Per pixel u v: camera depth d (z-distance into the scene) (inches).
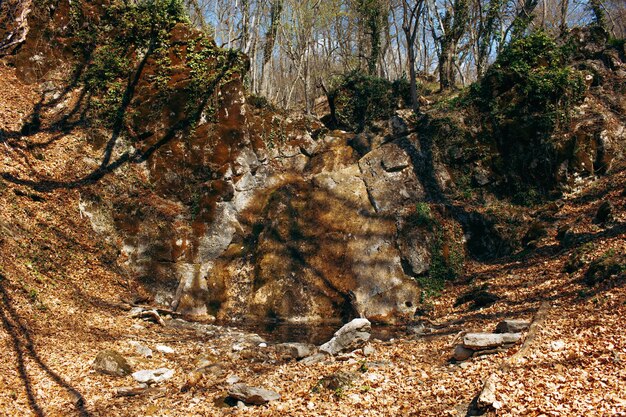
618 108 786.8
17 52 821.2
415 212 735.7
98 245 681.6
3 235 546.9
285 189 820.0
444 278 692.1
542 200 744.3
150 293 703.7
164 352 473.7
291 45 1387.8
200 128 816.3
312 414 301.7
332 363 415.8
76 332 476.1
